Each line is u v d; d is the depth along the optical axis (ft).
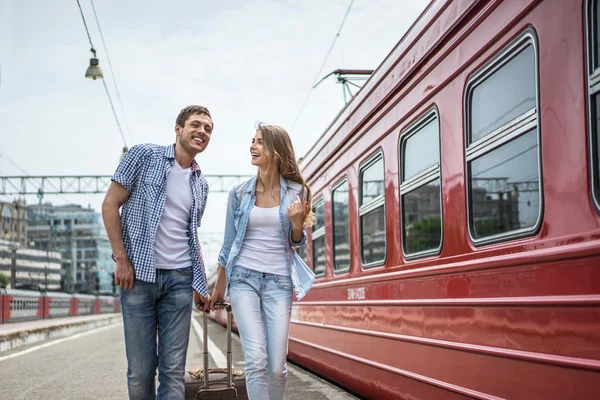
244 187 14.32
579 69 9.99
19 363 38.55
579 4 9.99
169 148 13.65
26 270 348.59
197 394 16.63
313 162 31.01
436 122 15.85
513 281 11.99
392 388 18.72
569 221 10.27
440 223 15.60
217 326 86.74
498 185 12.64
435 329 15.65
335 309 25.27
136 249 12.89
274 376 13.93
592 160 9.70
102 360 39.17
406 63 17.72
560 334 10.39
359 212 22.68
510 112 12.18
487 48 13.05
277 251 14.08
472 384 13.56
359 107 22.61
